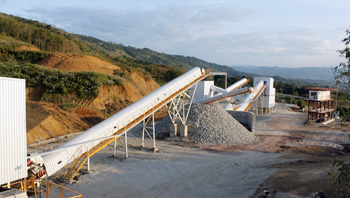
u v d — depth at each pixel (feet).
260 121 152.97
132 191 51.55
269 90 185.37
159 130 113.70
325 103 156.35
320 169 59.93
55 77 142.00
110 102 161.89
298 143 98.73
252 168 66.44
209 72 118.21
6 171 38.88
